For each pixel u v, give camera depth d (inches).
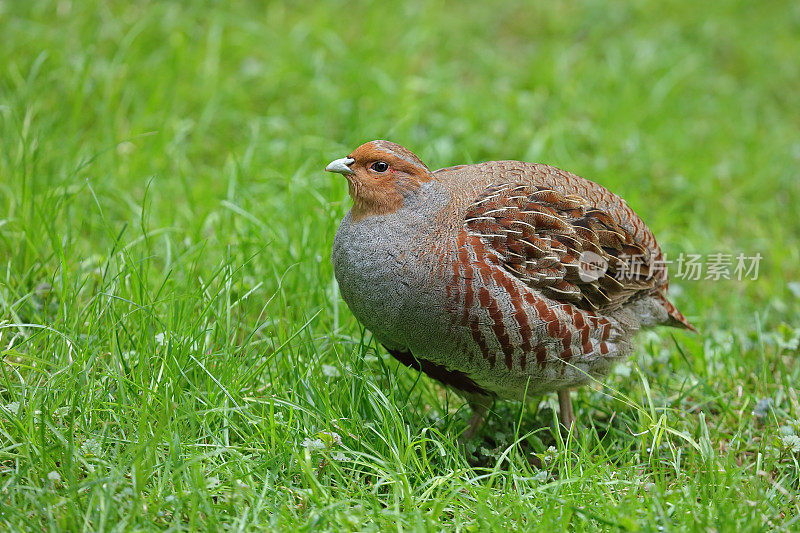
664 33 680.4
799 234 515.5
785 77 663.1
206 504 251.9
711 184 531.8
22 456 266.4
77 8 567.5
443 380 323.3
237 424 302.8
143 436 271.1
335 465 281.0
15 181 412.8
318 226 400.2
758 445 329.7
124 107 504.4
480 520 262.7
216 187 464.8
